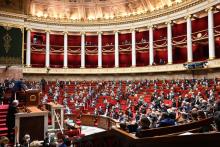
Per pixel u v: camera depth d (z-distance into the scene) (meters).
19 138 10.02
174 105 15.38
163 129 3.10
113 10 32.38
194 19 24.91
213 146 2.32
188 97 15.57
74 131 13.13
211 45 21.53
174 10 25.66
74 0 32.47
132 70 29.22
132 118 13.95
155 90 20.78
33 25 30.70
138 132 2.99
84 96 23.05
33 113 10.44
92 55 33.91
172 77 25.50
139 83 25.02
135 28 30.19
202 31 23.31
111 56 33.19
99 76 31.67
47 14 32.47
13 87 13.54
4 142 6.16
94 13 33.16
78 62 33.69
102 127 17.91
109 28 32.09
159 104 14.79
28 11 30.36
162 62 27.08
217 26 21.45
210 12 21.61
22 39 28.72
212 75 21.05
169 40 26.33
